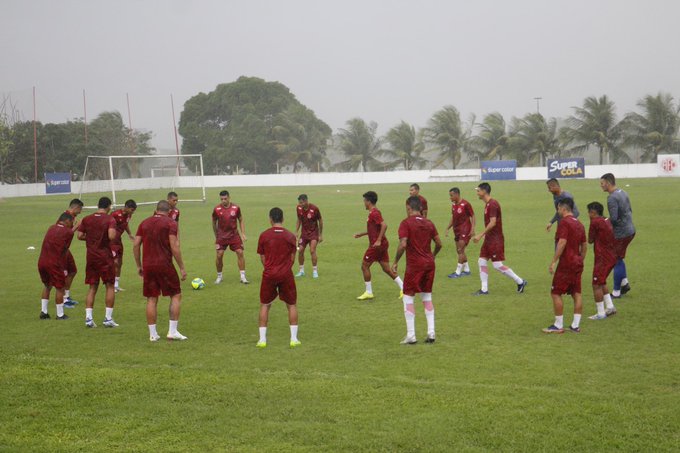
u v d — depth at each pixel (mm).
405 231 8906
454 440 5637
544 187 47438
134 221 30297
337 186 65562
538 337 9117
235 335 9711
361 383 7164
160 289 9484
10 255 19719
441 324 10055
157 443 5723
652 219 24031
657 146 78625
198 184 72750
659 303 11031
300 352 8648
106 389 7121
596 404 6332
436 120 89500
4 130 68250
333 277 14734
